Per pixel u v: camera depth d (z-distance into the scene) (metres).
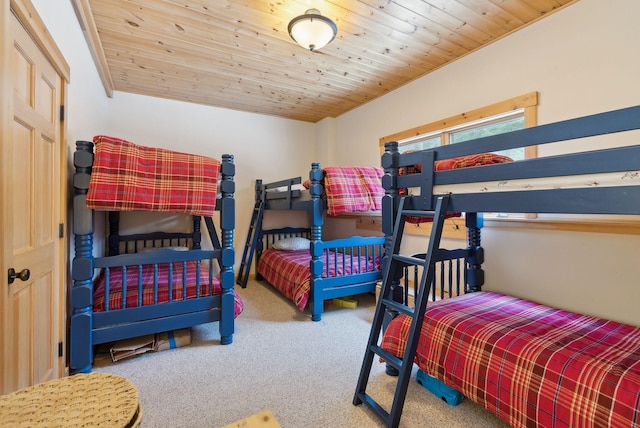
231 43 2.67
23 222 1.37
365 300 3.61
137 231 3.87
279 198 3.90
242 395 1.77
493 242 2.56
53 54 1.63
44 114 1.60
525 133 1.29
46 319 1.65
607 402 1.13
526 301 2.20
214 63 3.04
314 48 2.36
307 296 2.99
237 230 4.50
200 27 2.43
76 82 2.24
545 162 1.19
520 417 1.34
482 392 1.49
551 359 1.34
